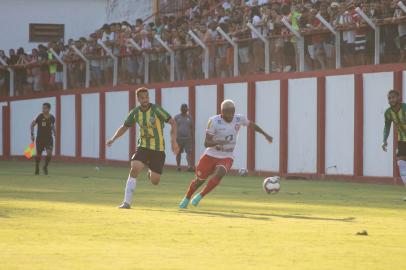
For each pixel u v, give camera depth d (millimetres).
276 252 21344
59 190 46938
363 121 60125
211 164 34625
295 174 65688
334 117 62281
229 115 34094
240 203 38406
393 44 57438
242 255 20734
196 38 72375
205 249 21766
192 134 73062
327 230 26562
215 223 28250
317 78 63219
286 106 65875
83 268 18234
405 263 19688
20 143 95062
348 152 61375
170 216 30750
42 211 32000
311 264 19359
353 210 35375
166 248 21875
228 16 73750
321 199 41875
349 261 19922
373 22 58406
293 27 64250
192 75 74062
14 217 29484
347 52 60812
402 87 57094
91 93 85750
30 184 52906
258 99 68250
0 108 96188
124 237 24125
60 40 103125
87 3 109500
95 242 22922
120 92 81812
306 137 64562
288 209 35312
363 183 58844
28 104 93438
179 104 75375
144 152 35375
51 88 91000
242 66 69312
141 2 103188
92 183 54500
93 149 86625
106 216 30250
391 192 48281
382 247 22547
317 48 62969
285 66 65812
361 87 59938
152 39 77812
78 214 30938
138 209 34031
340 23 60750
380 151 59000
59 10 108562
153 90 77938
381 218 31438
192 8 85750
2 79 96250
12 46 107750
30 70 93125
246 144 69938
